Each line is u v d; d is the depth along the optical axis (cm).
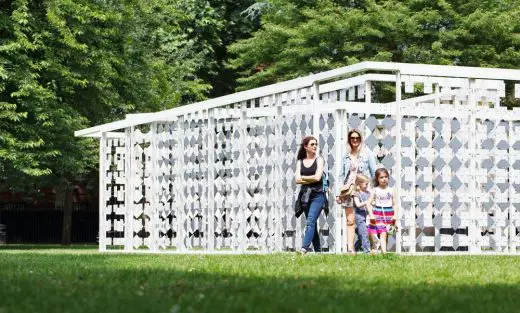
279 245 3869
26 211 8900
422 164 3747
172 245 4634
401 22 7788
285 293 1634
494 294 1705
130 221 4969
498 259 2955
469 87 3772
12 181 7325
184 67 8625
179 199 4578
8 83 6525
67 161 6738
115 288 1727
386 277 2073
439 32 7825
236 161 4178
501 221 3866
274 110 4184
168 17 8331
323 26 7919
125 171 5009
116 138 5350
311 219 3309
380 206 3388
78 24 6650
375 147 3703
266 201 3997
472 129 3806
